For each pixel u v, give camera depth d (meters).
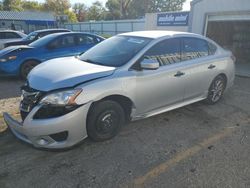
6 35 14.31
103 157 3.46
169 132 4.23
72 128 3.29
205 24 10.77
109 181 2.99
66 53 8.45
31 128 3.17
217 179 3.05
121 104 3.95
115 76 3.64
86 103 3.34
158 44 4.24
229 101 5.90
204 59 4.97
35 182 2.96
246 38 12.91
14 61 7.73
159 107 4.38
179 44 4.57
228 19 9.89
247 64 11.36
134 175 3.11
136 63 3.91
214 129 4.39
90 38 9.09
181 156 3.52
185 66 4.55
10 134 4.05
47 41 8.32
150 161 3.40
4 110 5.12
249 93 6.62
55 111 3.21
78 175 3.09
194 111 5.17
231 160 3.45
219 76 5.45
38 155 3.49
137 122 4.55
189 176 3.10
